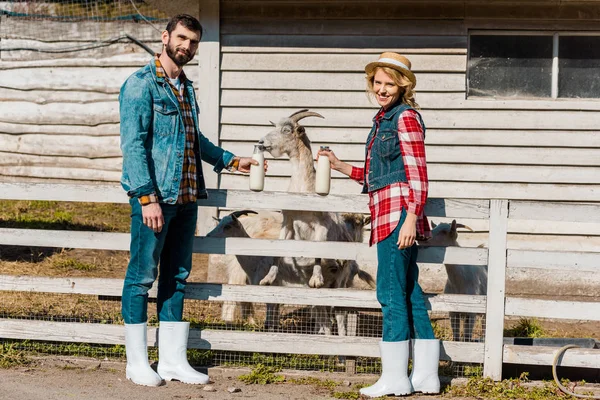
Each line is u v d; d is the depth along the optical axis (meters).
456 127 8.93
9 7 14.27
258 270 6.83
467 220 8.86
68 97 13.16
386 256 5.11
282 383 5.49
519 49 8.94
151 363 5.67
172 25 5.00
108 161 13.06
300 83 9.03
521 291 9.16
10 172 13.33
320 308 6.22
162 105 5.05
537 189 8.90
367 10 8.94
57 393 4.97
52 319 6.52
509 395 5.30
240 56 9.07
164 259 5.46
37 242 5.78
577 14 8.81
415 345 5.32
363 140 8.99
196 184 5.30
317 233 6.14
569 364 5.46
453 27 8.88
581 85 8.91
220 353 6.09
